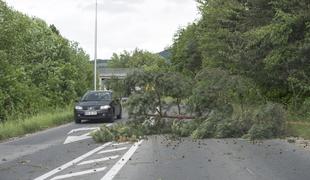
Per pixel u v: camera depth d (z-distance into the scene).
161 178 10.28
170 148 15.09
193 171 11.05
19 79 32.00
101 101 28.02
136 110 18.34
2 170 11.88
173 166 11.80
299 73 19.88
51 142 18.14
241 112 17.67
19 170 11.84
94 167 11.94
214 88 17.97
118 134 17.67
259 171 10.92
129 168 11.63
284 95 23.61
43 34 40.31
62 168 11.95
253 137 16.61
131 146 15.90
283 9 19.97
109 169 11.55
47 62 38.50
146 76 18.61
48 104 35.44
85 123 27.66
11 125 22.39
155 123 18.48
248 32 22.08
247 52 22.72
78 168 11.88
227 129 17.20
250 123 17.25
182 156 13.38
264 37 20.25
